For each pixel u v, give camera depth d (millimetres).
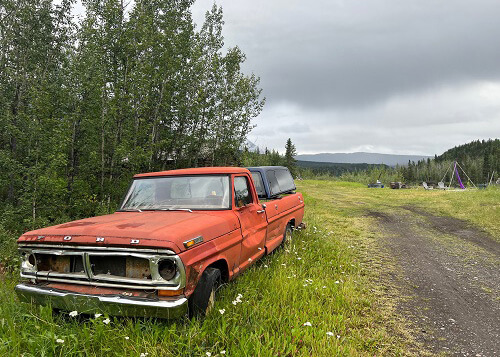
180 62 15555
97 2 12602
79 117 13117
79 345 3240
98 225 3697
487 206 17719
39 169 9375
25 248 3699
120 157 12273
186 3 16938
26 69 17141
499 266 7812
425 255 8867
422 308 5246
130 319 3428
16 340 3201
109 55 12906
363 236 11266
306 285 5246
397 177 84188
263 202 6434
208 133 16953
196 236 3639
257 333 3566
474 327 4621
